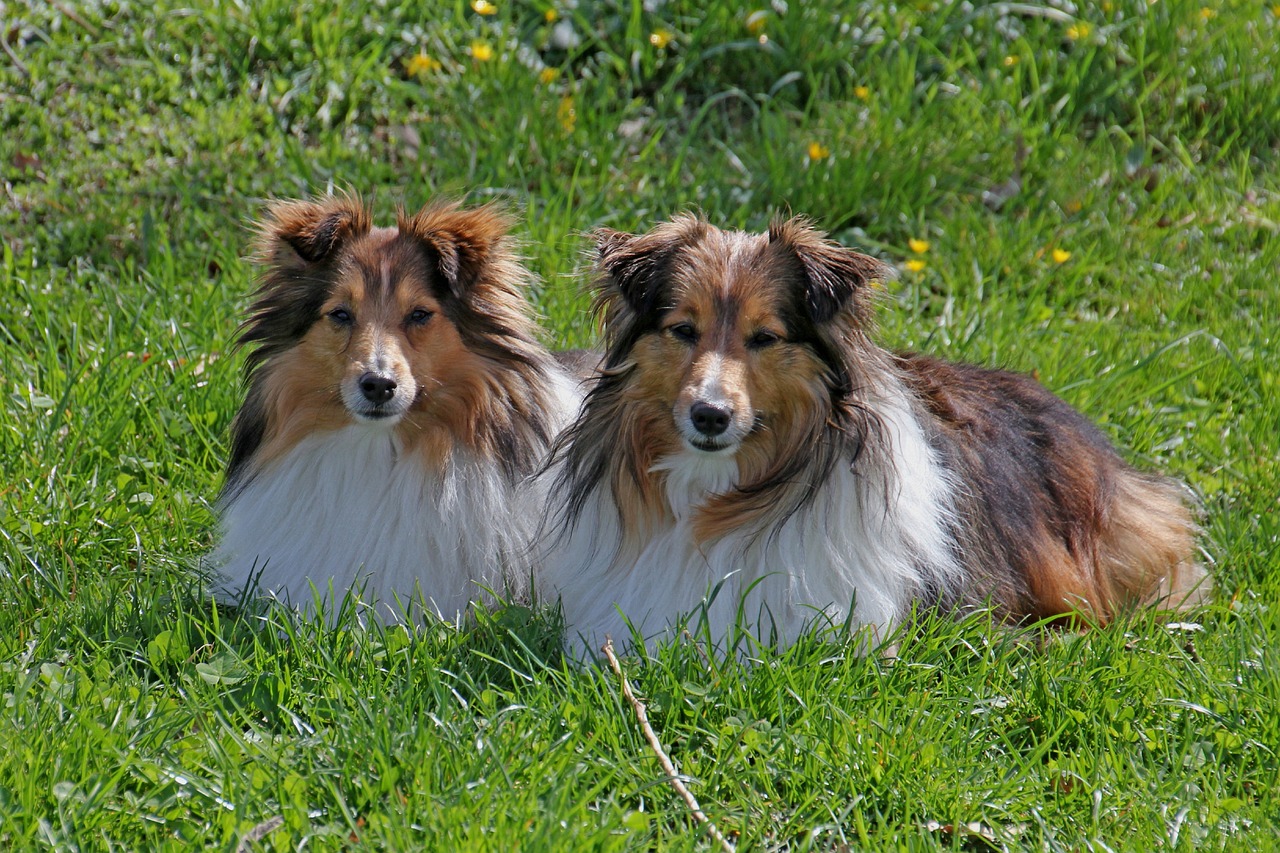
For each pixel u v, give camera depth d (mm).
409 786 4793
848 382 5668
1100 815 5000
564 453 6246
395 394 5773
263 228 6457
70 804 4547
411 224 6082
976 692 5605
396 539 6207
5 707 5023
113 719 5051
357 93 10773
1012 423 6805
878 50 11555
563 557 6168
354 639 5672
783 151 10477
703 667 5543
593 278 6031
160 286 8703
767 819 4867
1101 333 9188
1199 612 6633
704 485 5836
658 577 5930
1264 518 7363
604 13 11727
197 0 11250
